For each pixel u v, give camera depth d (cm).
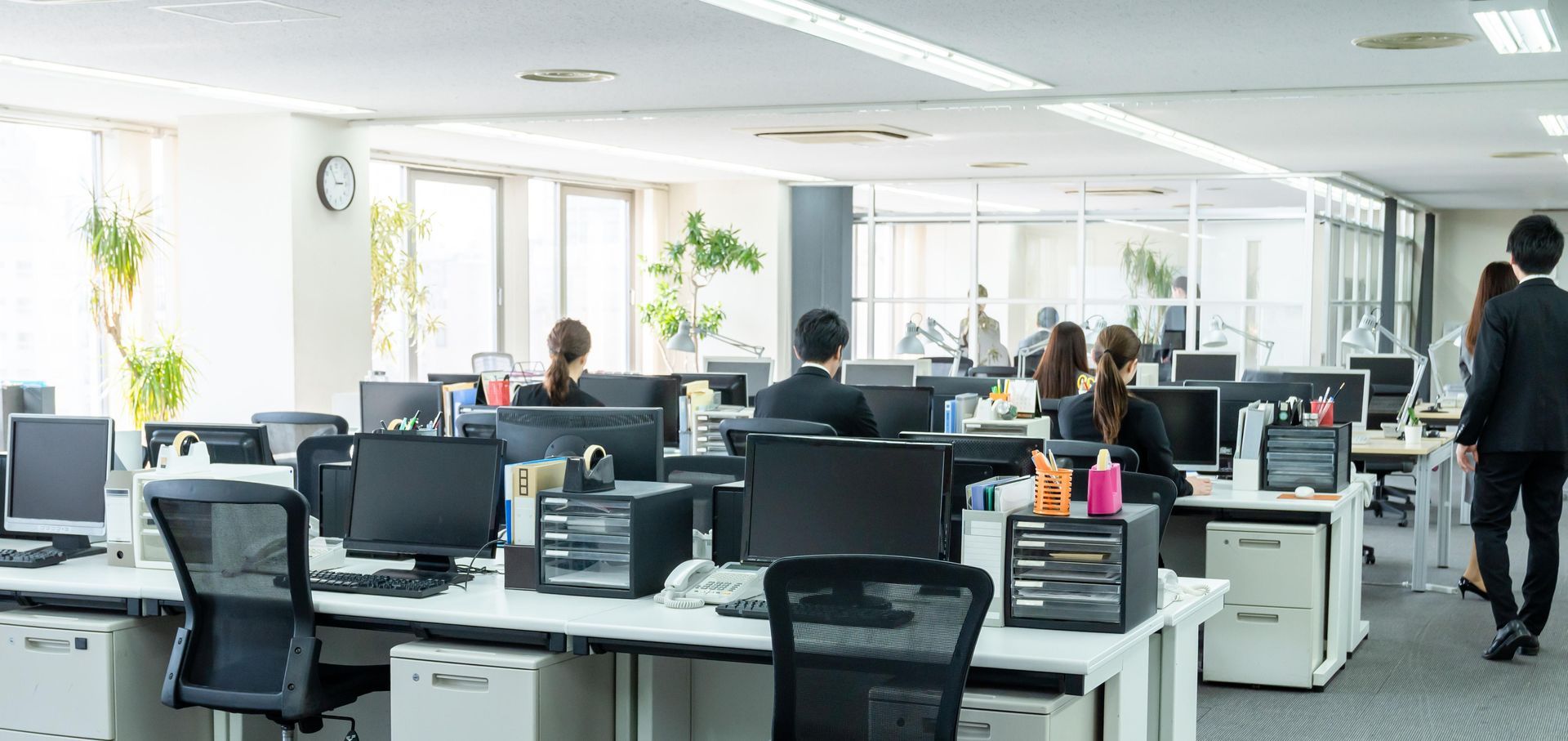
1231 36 562
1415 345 1683
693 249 1274
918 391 651
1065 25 542
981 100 747
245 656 335
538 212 1175
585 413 379
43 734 358
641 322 1238
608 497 333
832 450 323
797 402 498
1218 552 505
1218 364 861
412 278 1009
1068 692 275
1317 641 507
